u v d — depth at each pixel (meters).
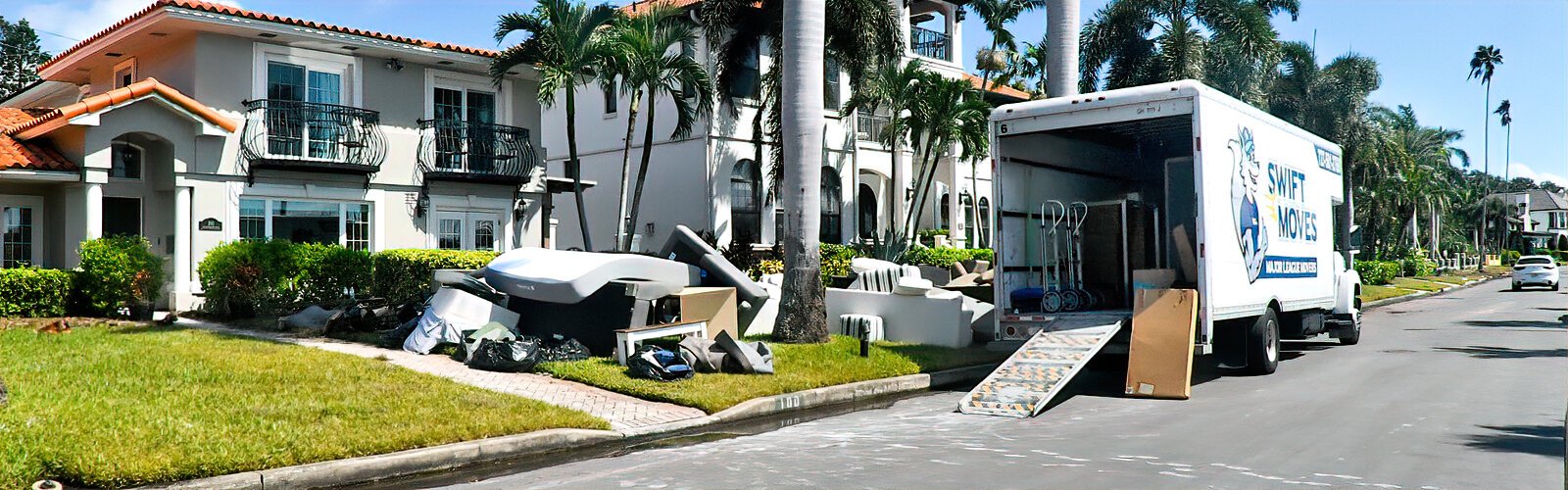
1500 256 103.44
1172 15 31.67
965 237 34.06
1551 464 7.56
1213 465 7.60
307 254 17.48
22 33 52.00
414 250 19.38
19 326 15.07
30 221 18.69
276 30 19.05
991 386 11.16
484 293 14.52
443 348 13.54
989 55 35.09
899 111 27.39
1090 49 32.41
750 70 28.08
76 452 7.17
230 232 18.89
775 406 11.10
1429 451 8.09
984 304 16.67
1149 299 12.23
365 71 20.89
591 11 21.53
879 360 13.55
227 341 13.77
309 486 7.38
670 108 27.75
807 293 14.77
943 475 7.30
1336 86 38.00
